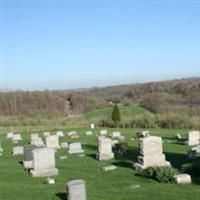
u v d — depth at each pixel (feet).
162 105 290.35
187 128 183.62
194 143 120.06
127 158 95.71
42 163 75.61
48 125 222.89
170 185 63.62
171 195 57.41
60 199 56.34
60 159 97.91
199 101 290.35
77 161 94.22
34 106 328.90
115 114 199.31
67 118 264.31
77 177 73.56
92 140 141.38
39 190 62.03
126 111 279.49
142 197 56.75
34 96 338.95
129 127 194.70
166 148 113.80
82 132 172.35
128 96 381.40
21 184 67.51
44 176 75.05
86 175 75.25
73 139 146.41
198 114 222.89
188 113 226.58
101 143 95.91
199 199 55.06
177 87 347.36
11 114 313.94
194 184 63.52
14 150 109.09
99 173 77.05
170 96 319.06
